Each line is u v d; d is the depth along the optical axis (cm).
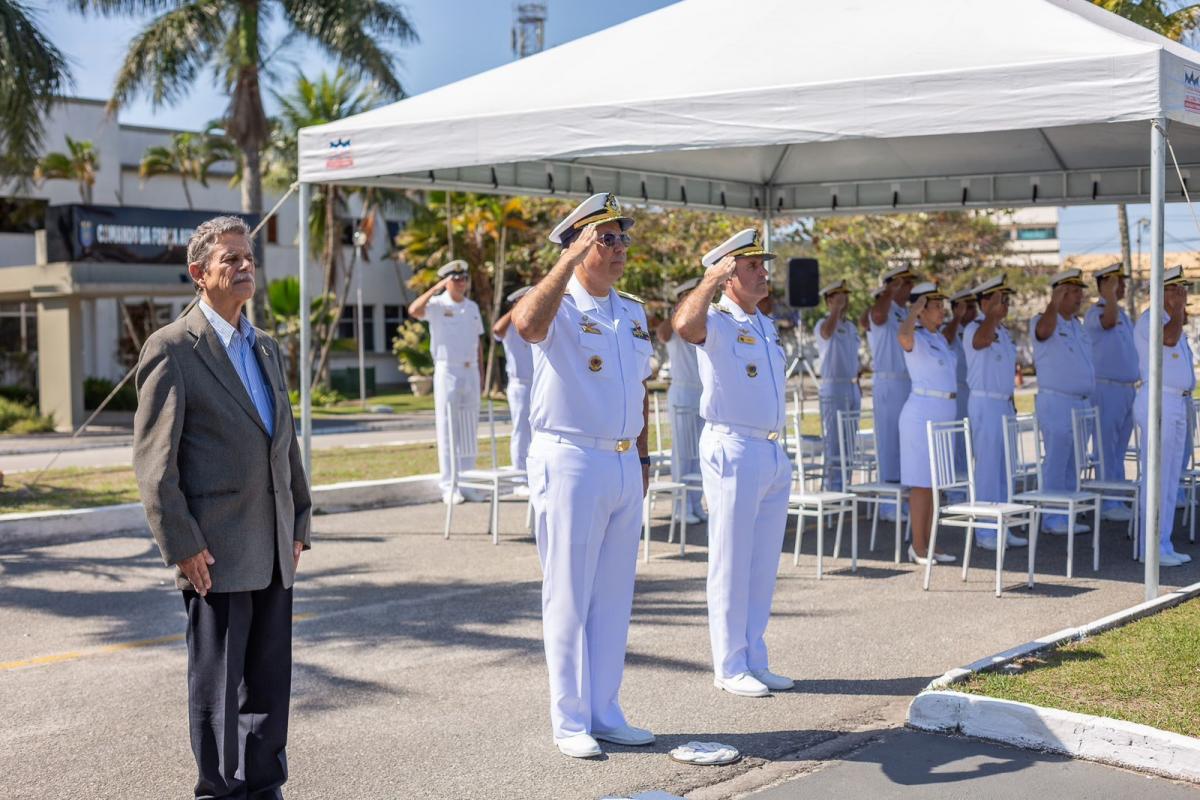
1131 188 1304
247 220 2617
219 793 417
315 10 2552
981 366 1020
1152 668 589
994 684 564
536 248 3419
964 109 750
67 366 2398
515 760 512
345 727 558
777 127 802
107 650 705
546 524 521
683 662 664
